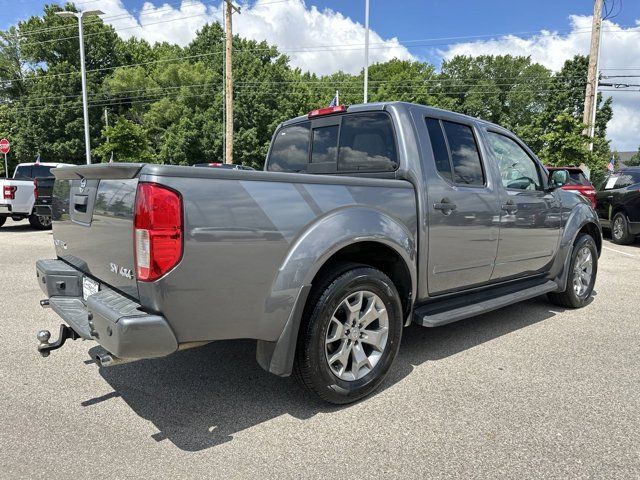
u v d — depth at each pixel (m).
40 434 2.58
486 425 2.69
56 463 2.31
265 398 3.04
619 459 2.36
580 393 3.10
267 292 2.53
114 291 2.60
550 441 2.52
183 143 37.59
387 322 3.09
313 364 2.71
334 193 2.82
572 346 4.00
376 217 2.97
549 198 4.60
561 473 2.25
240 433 2.61
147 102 47.53
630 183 10.94
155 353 2.25
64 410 2.85
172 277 2.23
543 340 4.16
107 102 47.09
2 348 3.87
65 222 3.22
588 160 15.92
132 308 2.32
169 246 2.21
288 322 2.61
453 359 3.71
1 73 49.47
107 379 3.30
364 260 3.24
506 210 4.01
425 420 2.75
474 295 4.02
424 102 49.38
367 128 3.63
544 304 5.44
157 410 2.87
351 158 3.73
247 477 2.21
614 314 5.02
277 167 4.49
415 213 3.27
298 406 2.93
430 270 3.42
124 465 2.30
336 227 2.74
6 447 2.45
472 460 2.35
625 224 10.55
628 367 3.54
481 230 3.77
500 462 2.34
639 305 5.40
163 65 51.31
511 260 4.19
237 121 38.09
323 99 50.66
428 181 3.37
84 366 3.52
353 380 2.93
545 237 4.57
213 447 2.47
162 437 2.56
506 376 3.37
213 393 3.10
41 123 44.31
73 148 44.69
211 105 45.19
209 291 2.35
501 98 57.81
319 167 4.03
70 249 3.20
